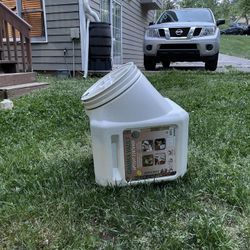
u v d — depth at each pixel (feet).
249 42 92.43
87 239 4.21
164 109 5.19
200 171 5.97
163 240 4.12
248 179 5.60
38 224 4.55
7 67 17.13
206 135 7.99
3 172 6.29
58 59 23.48
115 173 5.27
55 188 5.50
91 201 5.03
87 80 19.80
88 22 22.36
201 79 17.33
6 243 4.20
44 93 14.29
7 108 11.38
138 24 44.42
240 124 8.87
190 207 4.81
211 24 23.02
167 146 5.28
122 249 4.06
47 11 22.86
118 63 34.86
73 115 10.55
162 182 5.45
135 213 4.71
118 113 5.04
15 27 17.10
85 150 7.43
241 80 16.74
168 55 23.24
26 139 8.35
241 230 4.29
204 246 3.99
